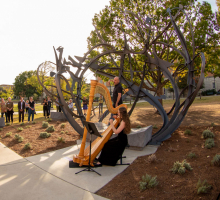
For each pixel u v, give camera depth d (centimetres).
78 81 668
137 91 666
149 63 630
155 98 634
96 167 404
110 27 1132
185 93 3447
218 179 315
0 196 285
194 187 297
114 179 346
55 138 680
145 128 577
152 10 1151
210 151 458
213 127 698
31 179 347
